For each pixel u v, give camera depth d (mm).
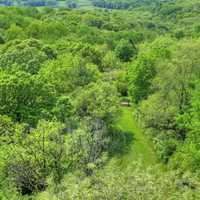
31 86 45062
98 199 18234
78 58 65938
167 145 49031
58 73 59500
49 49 78875
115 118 57250
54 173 29484
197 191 20359
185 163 38094
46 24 116562
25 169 29984
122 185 18625
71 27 132375
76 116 47062
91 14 178375
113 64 95688
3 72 52000
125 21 185625
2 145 33031
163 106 54562
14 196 26812
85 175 25000
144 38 152250
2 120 37562
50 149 30688
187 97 53500
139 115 63375
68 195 19938
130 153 51906
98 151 33219
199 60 53906
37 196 25578
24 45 78812
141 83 66000
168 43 83688
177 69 53844
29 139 31125
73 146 31359
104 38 132500
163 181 19969
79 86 58656
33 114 43781
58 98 47688
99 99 53562
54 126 33000
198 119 42188
